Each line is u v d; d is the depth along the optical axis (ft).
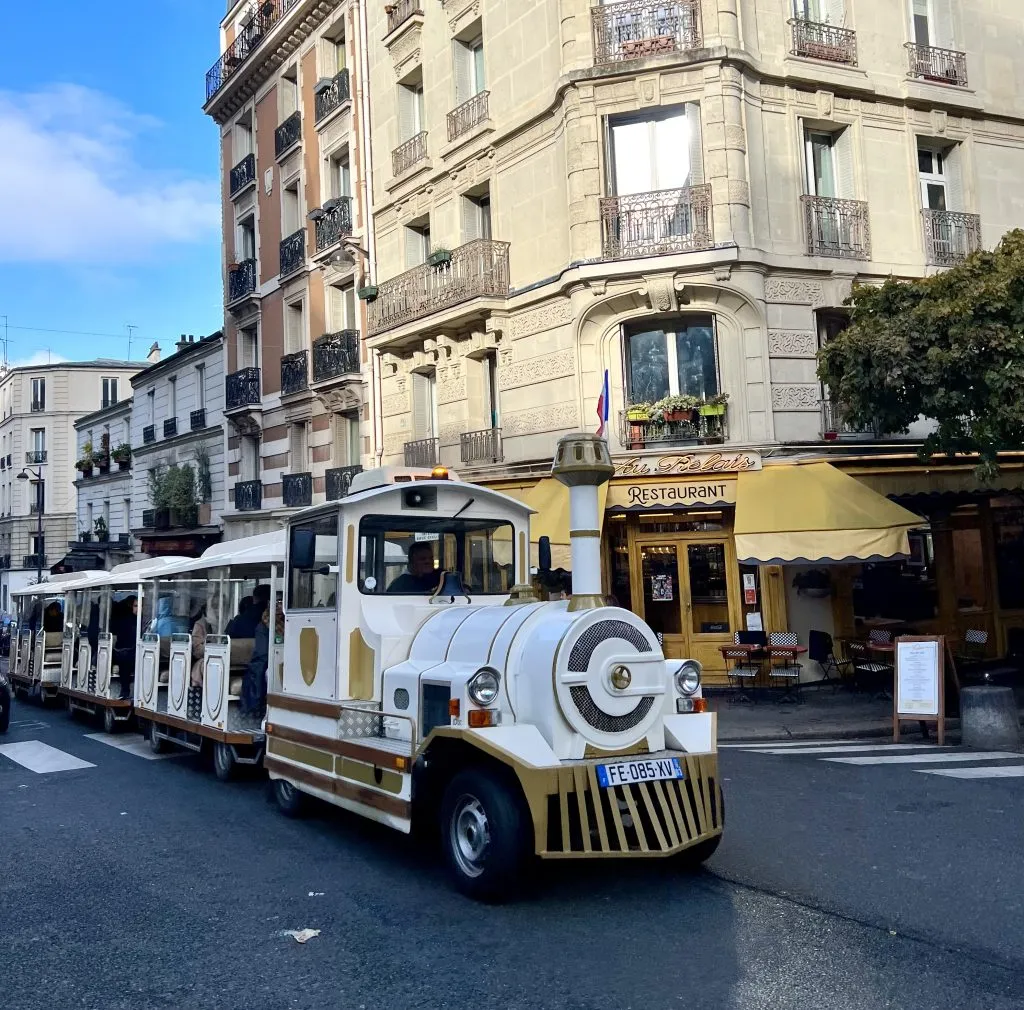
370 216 69.87
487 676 18.69
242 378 87.15
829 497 44.16
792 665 46.29
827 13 53.78
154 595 39.29
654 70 49.39
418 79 67.15
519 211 56.08
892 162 53.52
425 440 63.00
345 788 22.08
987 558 54.60
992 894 17.70
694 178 49.19
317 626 24.38
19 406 176.65
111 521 122.62
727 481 47.98
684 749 19.53
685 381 50.62
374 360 69.21
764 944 15.60
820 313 51.26
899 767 29.96
